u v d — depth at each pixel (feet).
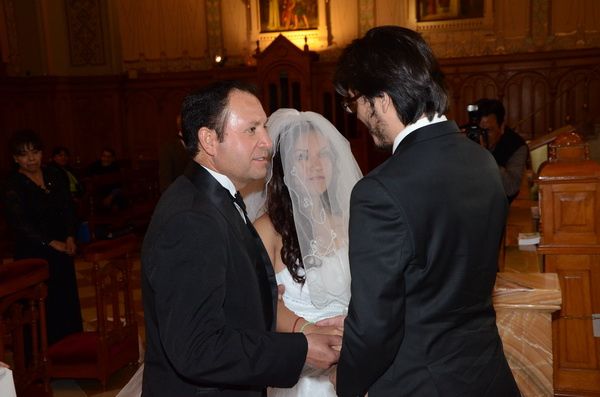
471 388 4.53
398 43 4.67
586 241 10.61
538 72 32.81
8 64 34.76
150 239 4.78
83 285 20.33
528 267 12.26
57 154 25.00
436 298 4.51
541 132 32.96
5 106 34.32
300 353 4.88
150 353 5.10
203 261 4.62
